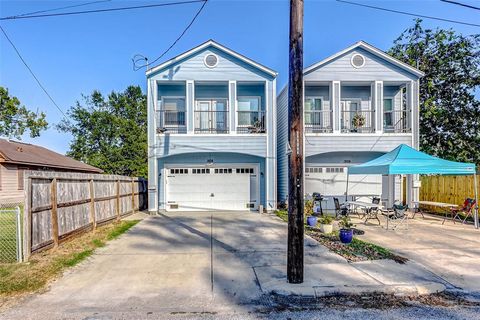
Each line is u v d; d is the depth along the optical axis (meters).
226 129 13.23
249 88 13.63
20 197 17.00
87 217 8.10
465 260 5.72
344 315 3.59
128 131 29.23
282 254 6.16
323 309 3.76
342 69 12.56
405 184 13.11
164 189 12.75
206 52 12.28
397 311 3.69
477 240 7.43
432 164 8.34
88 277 4.84
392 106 13.80
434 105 17.19
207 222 10.09
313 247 6.62
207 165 12.86
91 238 7.48
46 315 3.57
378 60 12.65
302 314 3.62
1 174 15.55
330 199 12.84
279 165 14.88
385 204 12.92
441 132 17.89
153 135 12.09
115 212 10.23
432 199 12.77
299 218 4.50
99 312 3.66
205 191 12.88
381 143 12.48
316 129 13.25
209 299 4.05
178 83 12.78
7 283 4.50
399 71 12.70
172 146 12.13
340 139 12.43
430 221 10.36
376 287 4.32
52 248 6.32
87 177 8.09
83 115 30.09
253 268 5.27
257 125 13.05
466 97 17.08
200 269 5.25
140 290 4.33
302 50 4.61
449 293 4.27
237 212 12.47
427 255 6.06
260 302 3.96
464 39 16.89
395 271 5.01
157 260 5.79
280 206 13.96
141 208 13.73
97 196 8.80
